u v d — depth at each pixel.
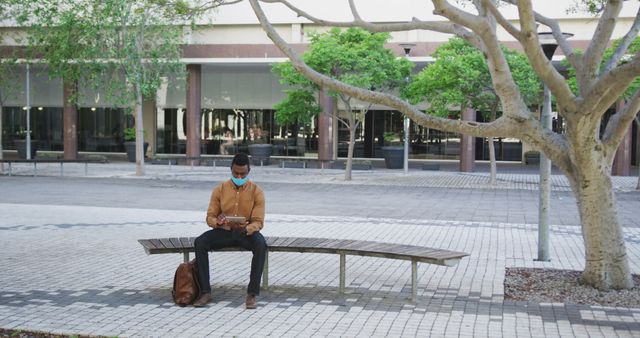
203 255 7.91
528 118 8.52
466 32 9.04
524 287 8.90
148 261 10.54
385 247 8.53
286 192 22.44
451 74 23.34
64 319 7.20
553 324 7.22
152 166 34.16
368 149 41.22
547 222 10.85
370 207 18.56
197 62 33.56
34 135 43.44
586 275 8.79
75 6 26.41
